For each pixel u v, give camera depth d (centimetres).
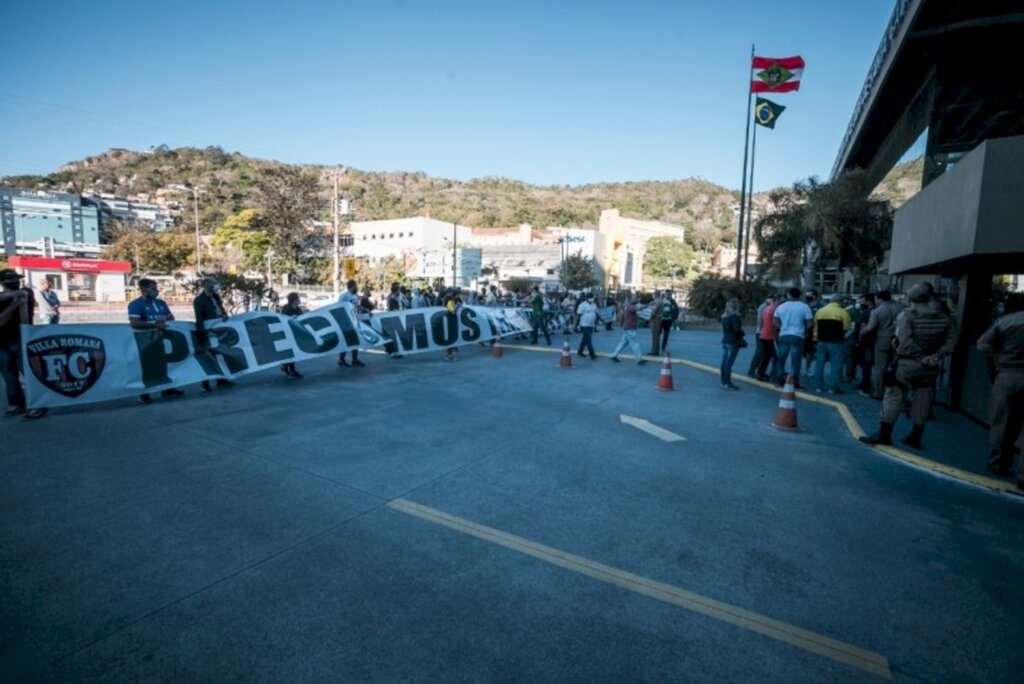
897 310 888
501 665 252
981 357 752
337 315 1071
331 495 449
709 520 420
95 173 17375
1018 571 355
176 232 9119
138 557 342
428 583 321
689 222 16738
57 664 246
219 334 883
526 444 605
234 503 428
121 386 753
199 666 247
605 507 438
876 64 2238
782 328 1012
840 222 3072
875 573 347
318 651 259
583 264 7812
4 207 8844
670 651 266
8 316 660
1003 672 258
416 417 713
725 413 793
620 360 1347
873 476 536
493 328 1462
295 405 768
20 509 409
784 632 284
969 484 520
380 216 16212
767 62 2633
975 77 1678
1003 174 617
